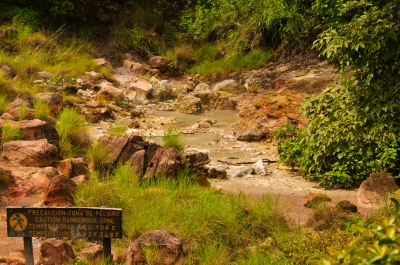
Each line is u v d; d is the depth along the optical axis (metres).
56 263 6.17
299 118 13.38
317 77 16.06
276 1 18.97
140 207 7.39
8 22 19.08
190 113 15.61
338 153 9.69
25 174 8.88
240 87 17.06
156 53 20.30
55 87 15.06
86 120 13.69
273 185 9.68
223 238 6.96
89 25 20.53
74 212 5.71
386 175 8.38
